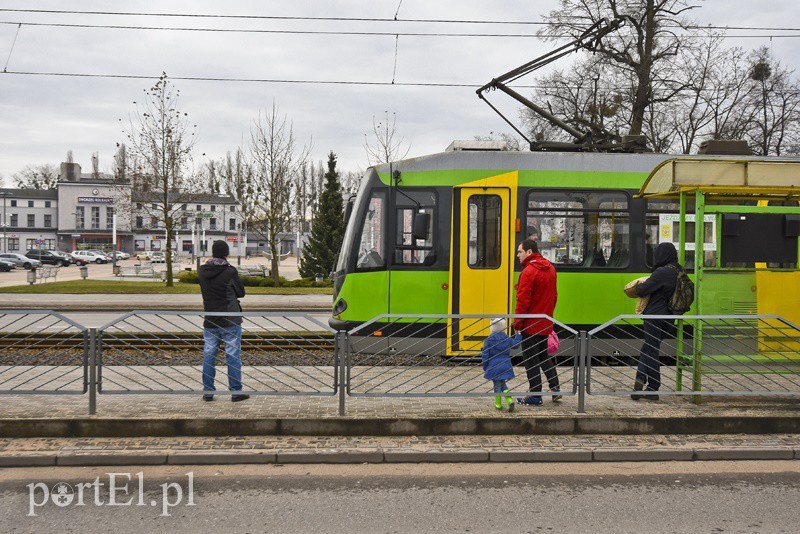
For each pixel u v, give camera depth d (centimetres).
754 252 845
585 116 2783
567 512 536
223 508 539
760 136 2969
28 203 10019
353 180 7294
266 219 4275
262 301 2689
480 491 582
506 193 1109
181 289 3170
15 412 724
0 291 2959
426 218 1071
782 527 510
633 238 1124
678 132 2942
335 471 630
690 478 618
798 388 873
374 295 1107
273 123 3884
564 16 2552
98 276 4744
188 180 3697
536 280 802
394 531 498
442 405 782
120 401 786
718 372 812
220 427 704
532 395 757
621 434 727
